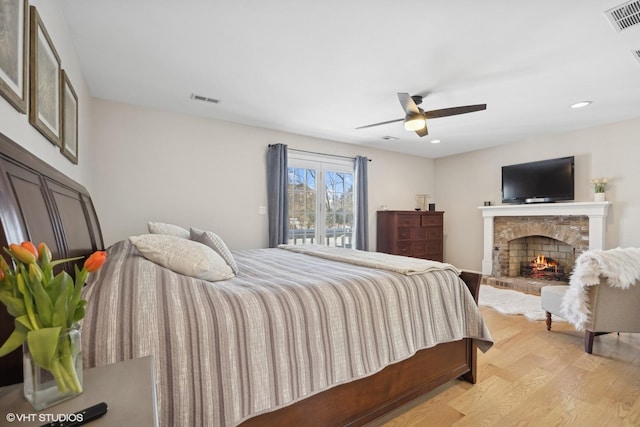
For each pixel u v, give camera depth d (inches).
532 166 190.1
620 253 97.4
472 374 80.9
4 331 30.2
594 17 75.3
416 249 213.6
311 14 75.3
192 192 149.5
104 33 83.6
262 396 46.8
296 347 51.8
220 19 77.4
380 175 224.2
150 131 139.3
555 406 71.1
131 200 135.1
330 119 155.6
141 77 109.7
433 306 72.8
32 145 55.9
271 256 107.7
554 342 107.3
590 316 97.3
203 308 46.6
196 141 150.5
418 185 247.1
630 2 69.7
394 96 126.0
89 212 86.7
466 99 128.8
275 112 145.6
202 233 78.2
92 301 42.5
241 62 99.2
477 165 226.8
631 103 133.0
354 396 59.8
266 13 75.0
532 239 207.0
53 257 45.8
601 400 73.2
